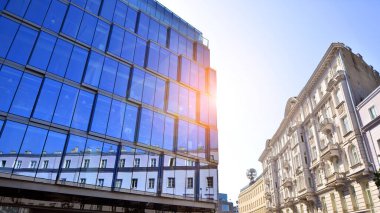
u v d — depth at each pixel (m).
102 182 20.12
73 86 21.39
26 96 18.67
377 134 22.42
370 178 22.58
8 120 17.38
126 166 21.92
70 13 23.47
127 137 23.06
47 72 20.27
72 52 22.36
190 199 24.48
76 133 20.20
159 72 28.38
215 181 26.94
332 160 28.67
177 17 34.41
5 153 16.59
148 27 29.97
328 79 30.75
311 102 34.91
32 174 17.19
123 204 21.78
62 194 18.50
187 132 27.69
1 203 16.50
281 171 48.53
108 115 22.55
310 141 35.38
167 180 23.91
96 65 23.50
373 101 23.08
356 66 28.97
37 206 17.62
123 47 26.34
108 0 27.23
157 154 24.47
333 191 28.78
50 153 18.39
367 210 22.84
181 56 31.67
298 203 39.34
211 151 28.56
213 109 31.75
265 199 58.03
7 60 18.61
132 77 25.66
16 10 20.23
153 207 23.41
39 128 18.55
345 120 26.89
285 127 46.00
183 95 29.41
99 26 25.25
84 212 19.84
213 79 34.00
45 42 20.98
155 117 25.86
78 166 19.36
